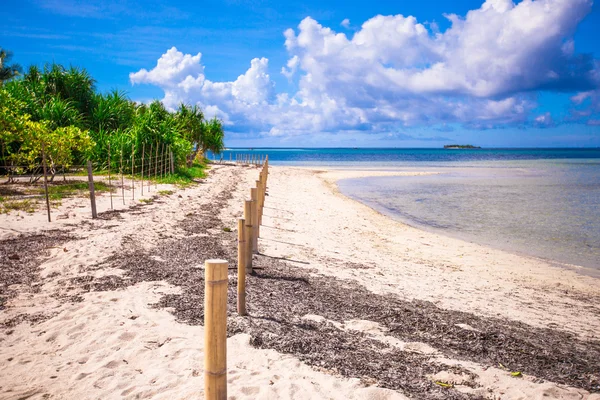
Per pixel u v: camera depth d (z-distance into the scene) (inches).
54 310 217.6
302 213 708.0
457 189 1226.0
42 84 951.6
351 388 155.2
